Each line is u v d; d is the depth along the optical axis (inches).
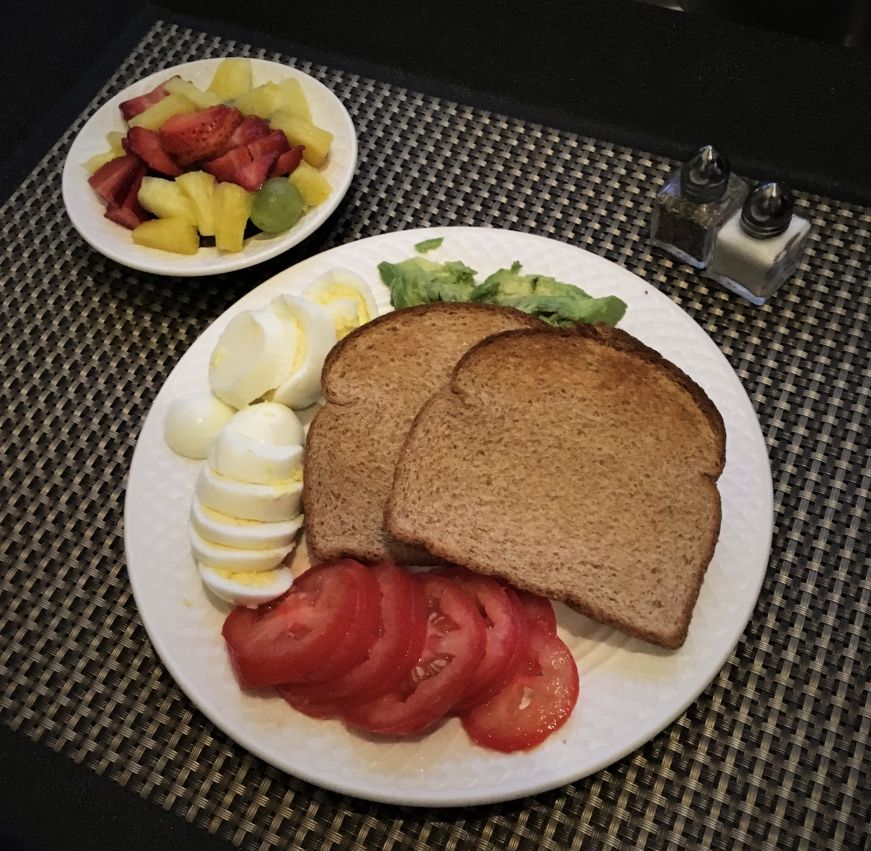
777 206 17.4
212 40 23.6
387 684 14.0
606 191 20.6
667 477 15.5
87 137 20.6
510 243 18.7
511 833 14.7
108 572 17.3
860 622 15.9
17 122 22.7
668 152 20.9
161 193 18.9
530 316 16.9
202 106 20.2
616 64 21.9
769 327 18.7
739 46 21.6
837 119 20.6
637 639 15.0
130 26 24.0
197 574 16.0
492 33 22.6
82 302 20.2
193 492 16.7
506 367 16.0
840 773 14.7
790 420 17.7
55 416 19.0
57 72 23.4
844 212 19.8
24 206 21.6
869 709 15.2
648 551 15.1
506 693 14.4
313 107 20.8
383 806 14.9
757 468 16.2
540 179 20.9
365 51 22.9
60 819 15.0
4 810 15.1
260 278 20.1
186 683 14.9
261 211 18.8
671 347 17.4
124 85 23.1
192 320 19.8
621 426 15.7
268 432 15.9
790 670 15.6
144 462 16.9
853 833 14.3
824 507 16.9
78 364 19.5
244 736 14.3
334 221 20.7
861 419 17.6
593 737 14.2
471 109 21.9
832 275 19.2
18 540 17.7
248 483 15.3
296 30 23.4
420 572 15.6
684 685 14.5
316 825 14.9
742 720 15.2
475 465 15.6
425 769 14.1
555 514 15.3
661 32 22.0
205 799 15.1
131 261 18.8
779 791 14.7
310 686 14.2
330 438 16.4
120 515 17.8
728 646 14.8
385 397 16.6
